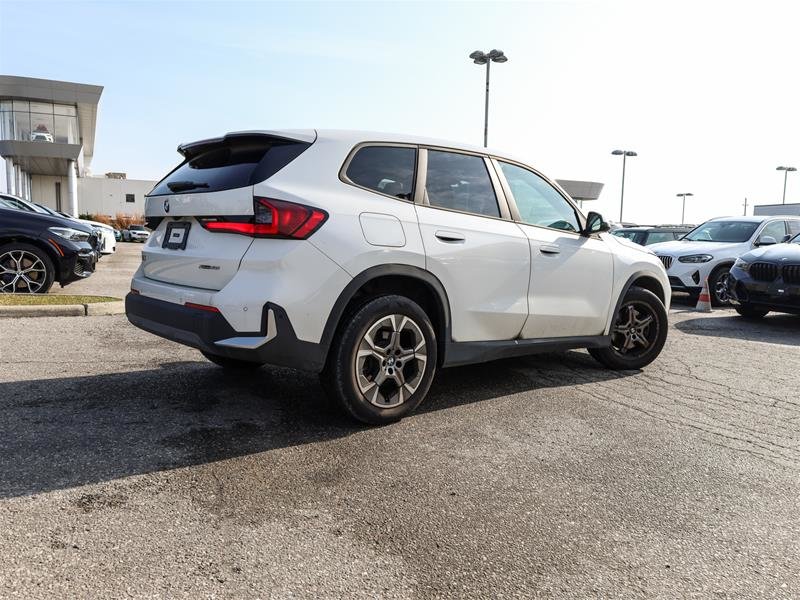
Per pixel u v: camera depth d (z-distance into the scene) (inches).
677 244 460.4
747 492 111.8
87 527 88.7
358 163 138.7
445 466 118.3
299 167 130.2
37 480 103.3
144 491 101.4
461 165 159.2
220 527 90.9
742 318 359.3
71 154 1616.6
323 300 126.0
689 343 266.5
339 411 139.6
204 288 130.9
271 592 75.6
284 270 122.4
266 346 122.1
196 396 156.0
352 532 91.4
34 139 1701.5
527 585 80.0
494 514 99.4
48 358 190.1
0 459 111.4
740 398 176.4
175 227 143.0
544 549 89.2
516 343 165.6
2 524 88.3
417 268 140.2
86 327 244.5
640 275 201.6
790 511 104.5
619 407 162.7
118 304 286.7
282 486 106.1
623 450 131.0
